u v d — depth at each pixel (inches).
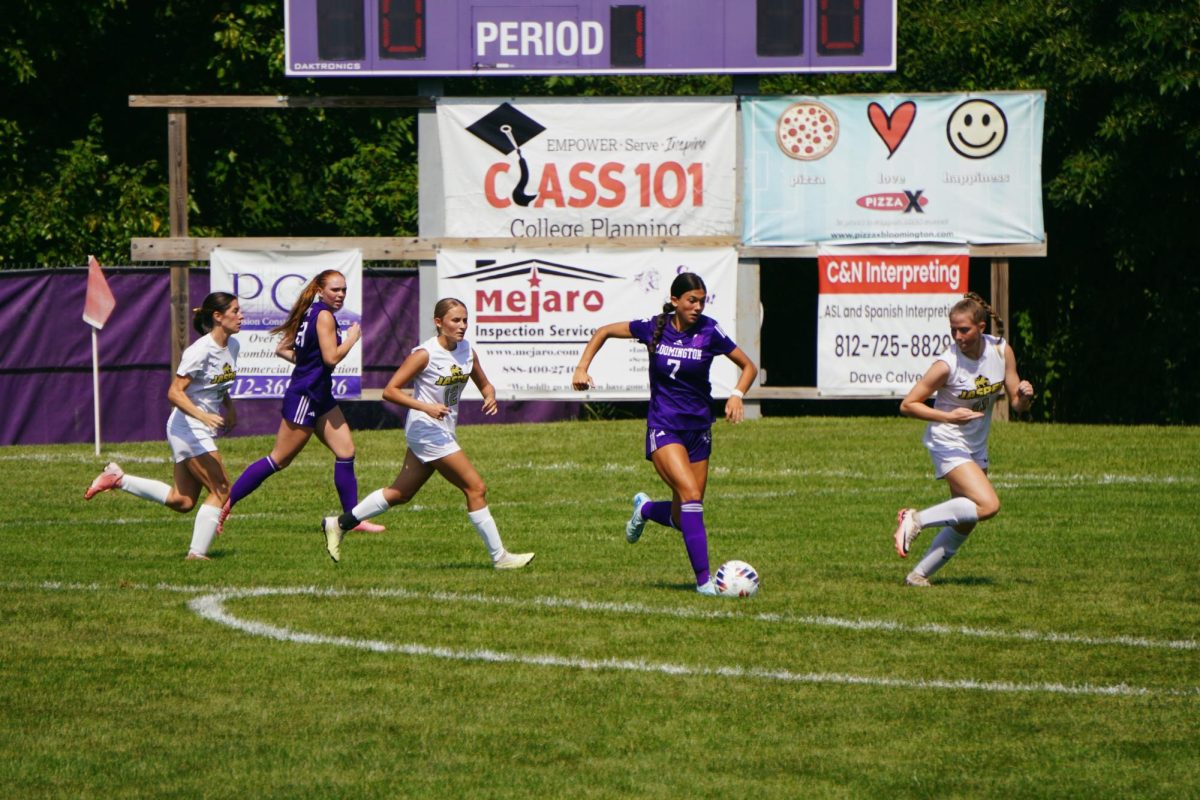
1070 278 2746.1
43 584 1123.9
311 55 2412.6
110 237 2913.4
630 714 771.4
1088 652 898.7
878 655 890.1
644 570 1192.2
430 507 1584.6
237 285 2409.0
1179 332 2635.3
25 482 1820.9
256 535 1398.9
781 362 2967.5
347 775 679.1
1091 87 2613.2
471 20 2412.6
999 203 2445.9
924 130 2442.2
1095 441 2162.9
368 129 3218.5
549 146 2445.9
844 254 2447.1
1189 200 2593.5
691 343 1059.9
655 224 2458.2
